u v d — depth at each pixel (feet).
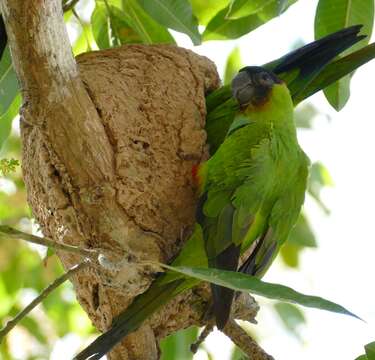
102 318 29.45
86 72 30.78
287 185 30.60
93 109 27.91
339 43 32.68
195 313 30.68
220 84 34.12
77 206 28.30
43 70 26.35
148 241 28.66
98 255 23.45
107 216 28.27
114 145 29.25
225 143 29.89
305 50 33.12
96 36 34.86
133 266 27.50
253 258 30.50
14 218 41.04
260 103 31.50
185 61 32.89
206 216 28.99
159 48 33.04
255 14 33.19
